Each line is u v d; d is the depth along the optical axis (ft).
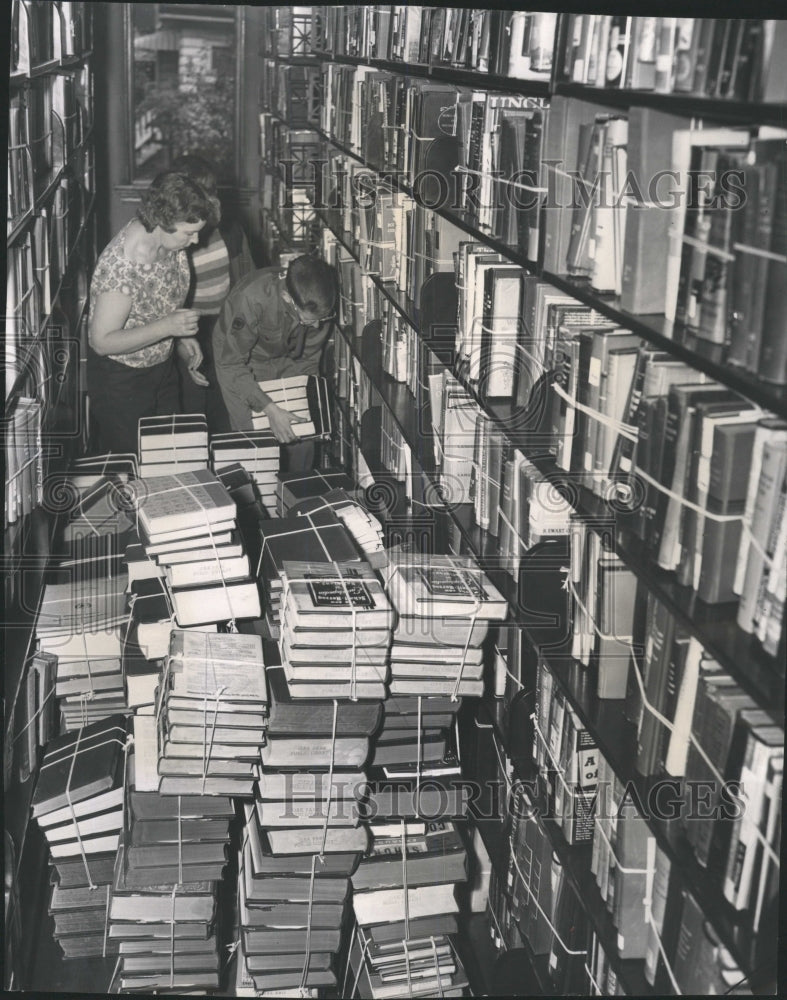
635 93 4.12
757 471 3.80
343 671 5.73
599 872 5.27
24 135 6.76
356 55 9.74
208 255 9.87
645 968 4.91
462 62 6.64
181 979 6.15
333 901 6.04
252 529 7.83
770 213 3.47
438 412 7.64
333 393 10.48
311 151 10.84
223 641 6.21
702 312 3.90
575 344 5.16
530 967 6.32
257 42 10.64
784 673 3.59
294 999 6.15
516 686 6.65
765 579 3.74
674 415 4.21
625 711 5.13
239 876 6.56
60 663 7.06
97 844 6.30
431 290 7.37
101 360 9.11
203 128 11.01
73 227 9.45
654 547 4.47
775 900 4.05
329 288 10.11
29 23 6.73
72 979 6.25
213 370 10.18
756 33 3.50
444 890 6.25
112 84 10.68
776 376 3.44
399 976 6.13
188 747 5.77
